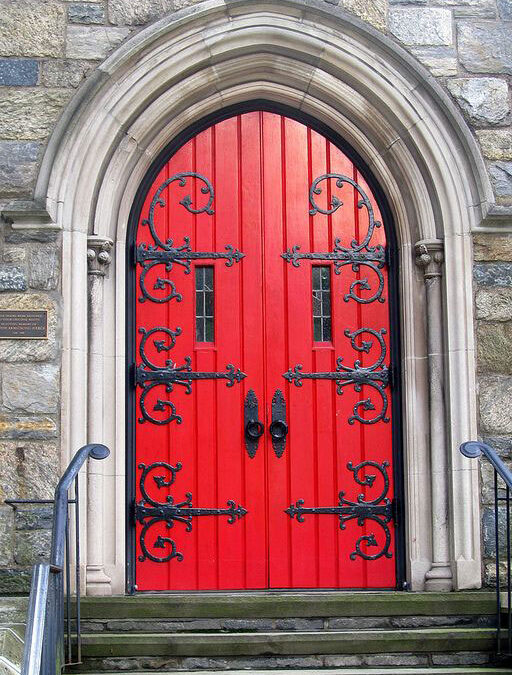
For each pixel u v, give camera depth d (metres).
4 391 5.95
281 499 6.29
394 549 6.31
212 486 6.27
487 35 6.43
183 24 6.20
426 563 6.18
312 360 6.40
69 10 6.25
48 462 5.91
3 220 6.06
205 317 6.41
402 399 6.39
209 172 6.51
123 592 6.05
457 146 6.30
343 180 6.56
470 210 6.27
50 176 6.07
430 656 5.41
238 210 6.49
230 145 6.54
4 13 6.22
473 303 6.22
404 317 6.38
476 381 6.17
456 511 6.06
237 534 6.25
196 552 6.22
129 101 6.18
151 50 6.21
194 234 6.45
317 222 6.52
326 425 6.37
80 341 6.04
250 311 6.41
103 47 6.23
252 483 6.29
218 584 6.19
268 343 6.39
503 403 6.16
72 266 6.07
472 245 6.26
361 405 6.40
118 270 6.27
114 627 5.56
